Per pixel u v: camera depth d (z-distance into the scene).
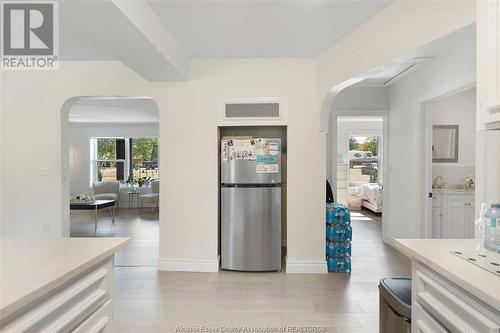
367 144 9.17
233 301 2.83
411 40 2.16
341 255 3.62
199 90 3.62
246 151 3.60
